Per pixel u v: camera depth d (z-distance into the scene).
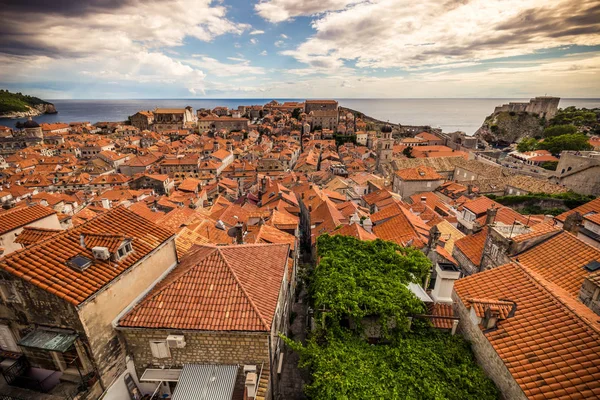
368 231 33.56
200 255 18.97
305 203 57.97
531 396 10.70
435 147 125.25
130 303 15.83
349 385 13.41
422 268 20.42
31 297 13.53
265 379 15.20
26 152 140.75
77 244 15.48
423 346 15.37
